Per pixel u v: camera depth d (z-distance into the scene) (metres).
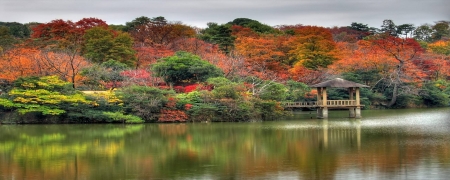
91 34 81.38
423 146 35.28
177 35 96.06
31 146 38.53
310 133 43.91
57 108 53.69
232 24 117.94
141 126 51.38
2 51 73.19
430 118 58.31
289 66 81.62
